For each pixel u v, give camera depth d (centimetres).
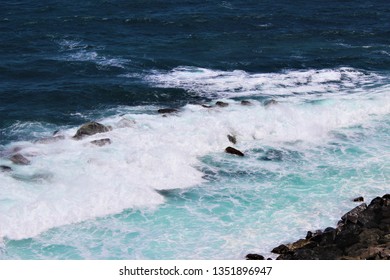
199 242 3338
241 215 3612
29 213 3456
